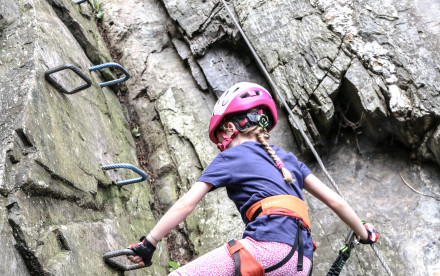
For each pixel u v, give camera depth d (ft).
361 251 11.05
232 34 14.05
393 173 12.09
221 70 14.17
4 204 6.61
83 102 10.43
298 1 13.84
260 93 7.87
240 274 6.45
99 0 16.12
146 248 7.03
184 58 14.69
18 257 6.43
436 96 11.53
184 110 13.89
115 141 11.46
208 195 12.39
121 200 10.32
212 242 11.59
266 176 7.05
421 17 12.67
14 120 7.48
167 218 6.95
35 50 8.99
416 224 11.23
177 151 13.20
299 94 12.62
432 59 12.00
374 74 12.14
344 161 12.55
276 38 13.56
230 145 7.80
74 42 11.82
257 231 6.62
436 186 11.67
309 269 6.73
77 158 8.66
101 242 8.22
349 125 12.65
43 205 7.20
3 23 9.57
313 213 11.84
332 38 12.88
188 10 14.87
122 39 15.47
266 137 7.74
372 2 13.11
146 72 14.79
